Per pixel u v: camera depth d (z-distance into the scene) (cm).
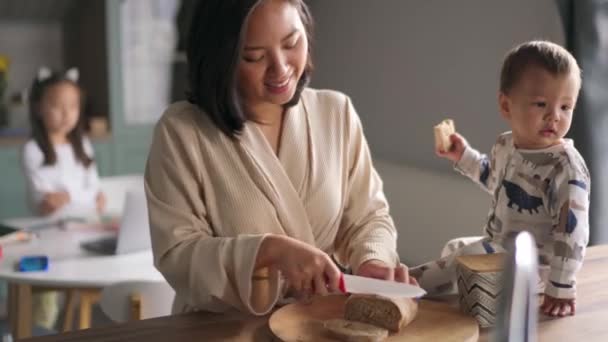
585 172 139
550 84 137
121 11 478
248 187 147
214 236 149
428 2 405
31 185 365
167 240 142
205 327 134
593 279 156
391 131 439
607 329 133
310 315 135
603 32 291
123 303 241
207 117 148
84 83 502
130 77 486
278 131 154
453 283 150
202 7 142
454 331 129
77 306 415
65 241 284
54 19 512
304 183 153
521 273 94
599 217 293
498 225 148
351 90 468
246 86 142
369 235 158
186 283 140
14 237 281
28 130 465
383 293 130
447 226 374
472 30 379
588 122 291
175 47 498
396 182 410
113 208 358
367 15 450
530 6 346
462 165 163
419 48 413
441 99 402
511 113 143
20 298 281
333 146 157
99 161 479
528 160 142
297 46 140
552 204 139
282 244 135
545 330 133
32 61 512
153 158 148
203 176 146
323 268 131
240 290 136
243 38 136
